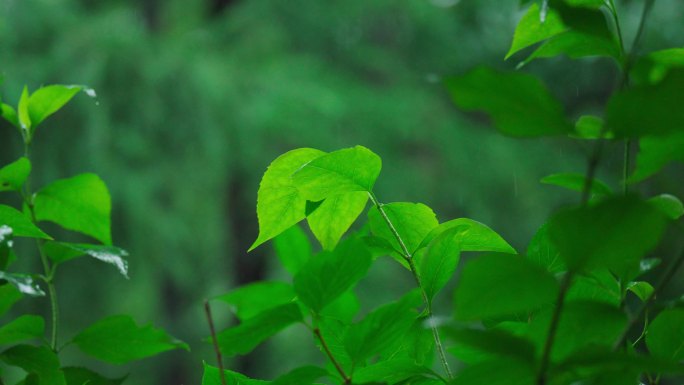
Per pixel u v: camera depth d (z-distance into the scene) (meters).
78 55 9.25
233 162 10.30
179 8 12.71
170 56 9.76
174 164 9.78
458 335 0.66
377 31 12.94
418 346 0.97
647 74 0.70
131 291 10.68
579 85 10.91
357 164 0.92
